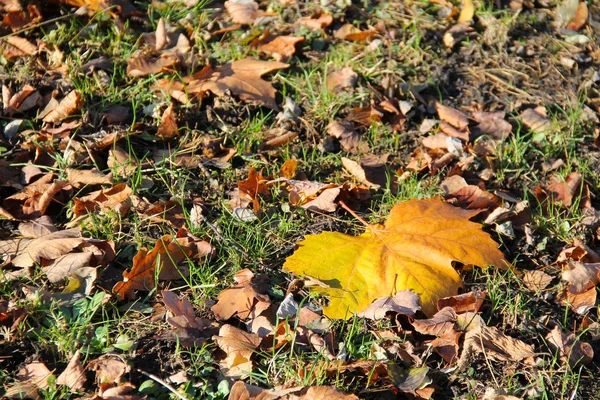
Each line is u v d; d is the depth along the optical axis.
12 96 3.45
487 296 2.77
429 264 2.72
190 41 4.03
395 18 4.31
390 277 2.67
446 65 4.04
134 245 2.89
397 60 4.00
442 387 2.44
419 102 3.76
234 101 3.61
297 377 2.38
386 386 2.41
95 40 3.91
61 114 3.41
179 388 2.36
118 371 2.36
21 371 2.38
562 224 3.12
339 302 2.59
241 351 2.44
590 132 3.70
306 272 2.67
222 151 3.40
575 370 2.52
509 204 3.23
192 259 2.85
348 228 3.06
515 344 2.54
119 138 3.35
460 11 4.42
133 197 3.04
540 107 3.77
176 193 3.14
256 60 3.86
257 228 3.00
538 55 4.19
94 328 2.54
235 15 4.20
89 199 3.00
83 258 2.72
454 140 3.48
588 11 4.50
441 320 2.58
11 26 3.87
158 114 3.50
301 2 4.34
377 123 3.60
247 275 2.76
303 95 3.74
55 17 4.05
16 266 2.77
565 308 2.76
